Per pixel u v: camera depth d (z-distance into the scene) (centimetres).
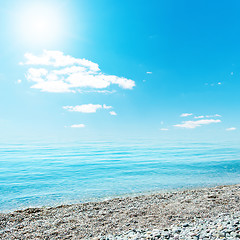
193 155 4897
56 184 1953
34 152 6031
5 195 1567
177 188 1736
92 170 2820
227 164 3200
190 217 942
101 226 880
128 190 1692
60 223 927
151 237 660
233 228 649
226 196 1303
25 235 801
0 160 4081
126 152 5988
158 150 6762
